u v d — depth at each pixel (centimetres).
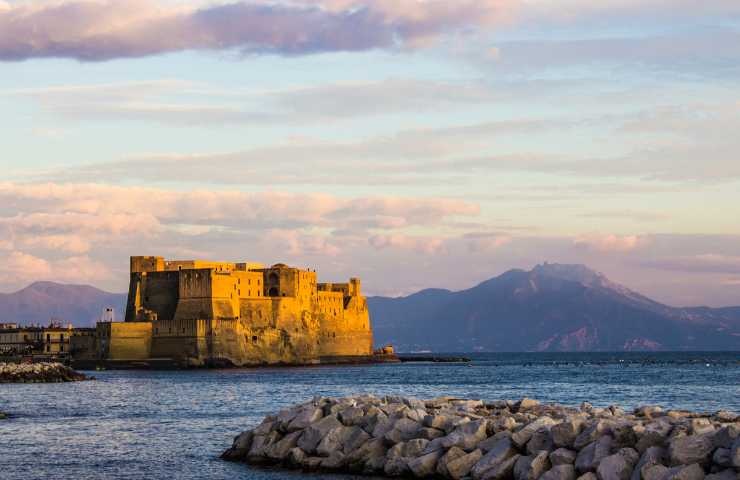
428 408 8288
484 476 6438
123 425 10738
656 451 5972
